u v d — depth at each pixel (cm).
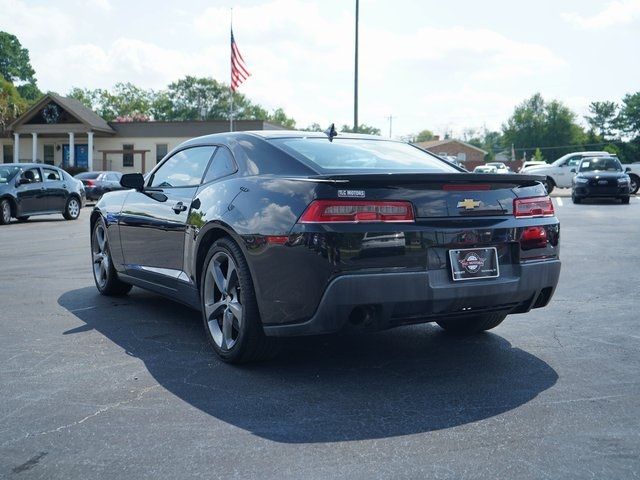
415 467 276
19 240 1207
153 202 528
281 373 404
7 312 575
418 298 369
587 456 286
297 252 367
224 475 270
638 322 539
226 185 439
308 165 411
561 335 497
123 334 499
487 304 394
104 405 350
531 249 406
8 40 10500
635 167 2939
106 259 631
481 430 315
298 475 269
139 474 271
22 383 386
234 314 413
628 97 12262
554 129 13012
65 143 4441
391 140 508
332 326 365
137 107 9544
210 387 379
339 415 335
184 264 480
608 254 952
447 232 378
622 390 372
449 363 425
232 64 2962
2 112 4700
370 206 366
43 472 273
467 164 8756
